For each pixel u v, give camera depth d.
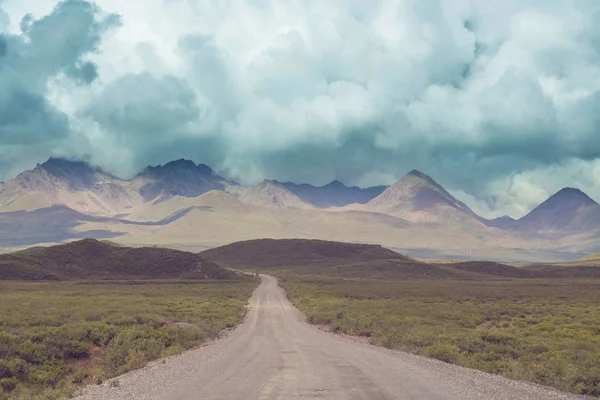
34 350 24.39
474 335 34.62
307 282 156.25
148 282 143.75
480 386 18.20
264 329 45.03
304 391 17.00
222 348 31.31
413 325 44.41
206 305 67.38
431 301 84.00
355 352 28.73
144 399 16.11
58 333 29.27
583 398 17.30
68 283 133.12
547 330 42.88
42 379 21.44
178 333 35.91
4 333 26.30
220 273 174.50
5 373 21.27
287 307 74.25
